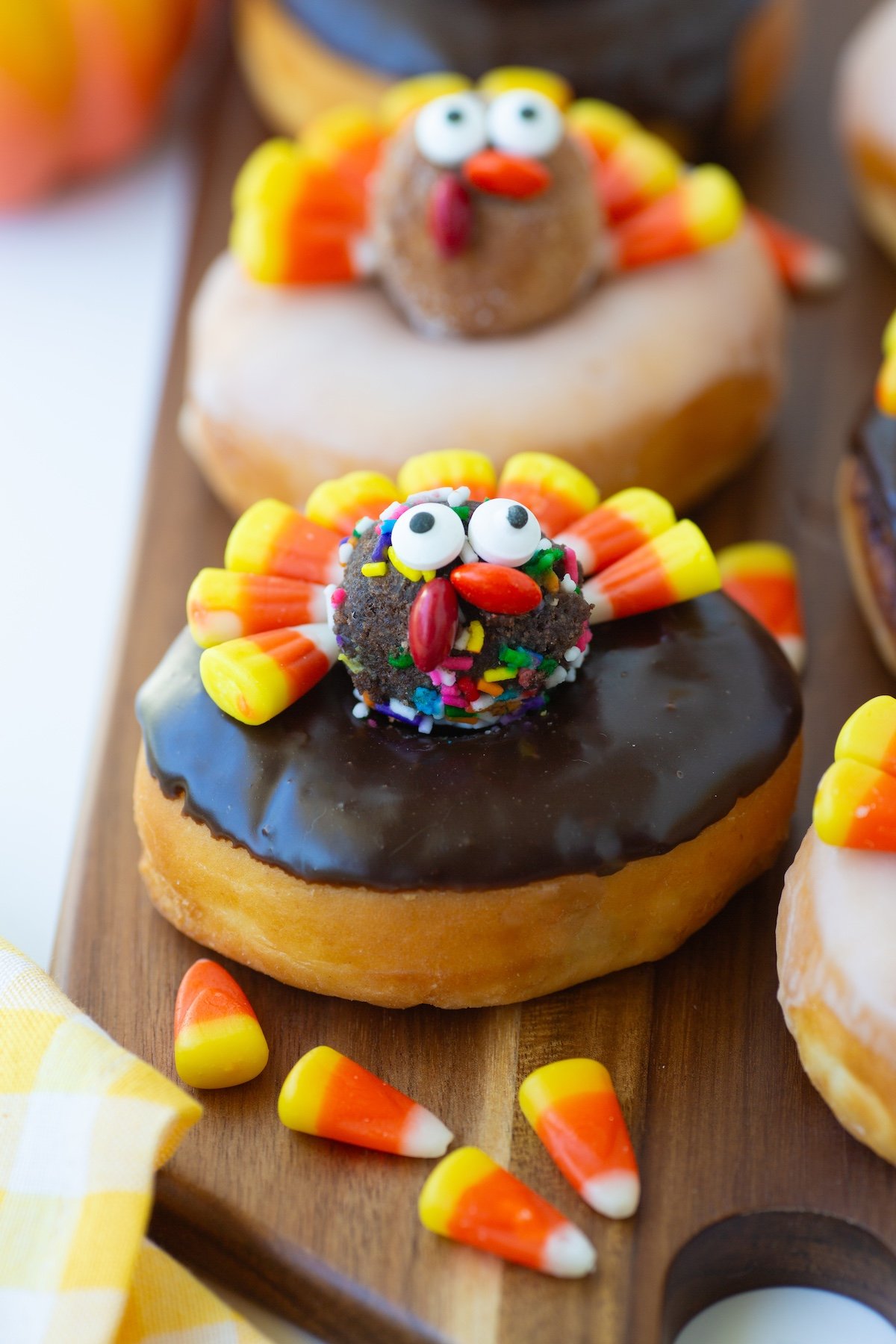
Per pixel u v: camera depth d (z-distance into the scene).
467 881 0.33
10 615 0.42
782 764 0.35
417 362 0.40
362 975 0.34
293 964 0.34
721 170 0.48
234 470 0.40
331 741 0.34
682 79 0.46
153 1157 0.31
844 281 0.46
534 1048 0.34
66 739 0.40
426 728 0.34
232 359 0.40
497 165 0.38
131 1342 0.31
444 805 0.33
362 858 0.33
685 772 0.34
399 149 0.40
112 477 0.44
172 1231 0.33
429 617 0.32
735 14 0.46
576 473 0.36
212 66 0.53
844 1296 0.33
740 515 0.41
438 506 0.33
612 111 0.44
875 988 0.32
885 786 0.32
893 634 0.38
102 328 0.47
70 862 0.37
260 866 0.34
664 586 0.35
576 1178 0.32
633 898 0.34
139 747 0.38
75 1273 0.31
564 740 0.34
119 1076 0.32
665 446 0.40
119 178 0.51
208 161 0.49
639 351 0.40
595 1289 0.32
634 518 0.36
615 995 0.35
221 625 0.35
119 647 0.39
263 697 0.34
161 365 0.44
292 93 0.47
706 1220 0.32
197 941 0.35
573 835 0.33
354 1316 0.32
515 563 0.33
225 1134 0.33
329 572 0.35
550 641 0.33
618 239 0.41
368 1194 0.33
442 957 0.33
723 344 0.40
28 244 0.49
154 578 0.40
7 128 0.47
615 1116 0.33
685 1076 0.34
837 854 0.33
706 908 0.34
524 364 0.39
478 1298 0.32
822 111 0.50
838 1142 0.33
